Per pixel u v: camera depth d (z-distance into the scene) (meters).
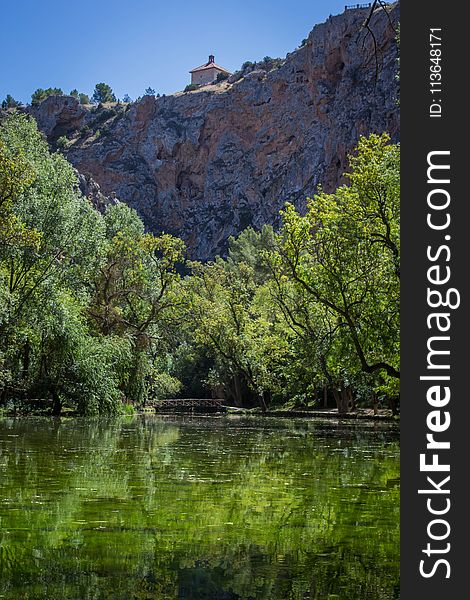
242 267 53.88
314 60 115.81
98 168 154.00
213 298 51.09
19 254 26.47
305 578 4.79
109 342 31.73
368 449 15.09
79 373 28.34
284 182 124.31
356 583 4.69
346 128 101.44
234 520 6.71
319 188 22.98
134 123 154.38
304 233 23.03
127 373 34.47
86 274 31.97
